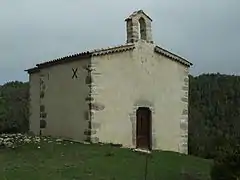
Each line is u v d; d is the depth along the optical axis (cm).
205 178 1700
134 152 2077
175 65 2562
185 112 2583
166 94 2503
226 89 5088
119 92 2312
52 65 2534
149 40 2470
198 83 5369
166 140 2473
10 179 1494
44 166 1698
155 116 2439
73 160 1809
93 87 2228
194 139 3319
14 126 3606
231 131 4194
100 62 2261
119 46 2316
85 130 2236
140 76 2402
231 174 1345
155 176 1648
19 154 1919
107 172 1642
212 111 4731
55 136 2436
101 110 2242
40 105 2627
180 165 1923
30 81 2781
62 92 2433
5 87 5816
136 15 2434
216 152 1465
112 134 2266
